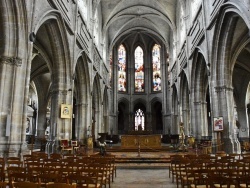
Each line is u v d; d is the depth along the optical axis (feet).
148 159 58.18
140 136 89.66
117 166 49.90
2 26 42.65
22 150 41.57
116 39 151.94
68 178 18.33
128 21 139.85
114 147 92.53
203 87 88.33
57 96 67.36
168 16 122.52
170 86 143.64
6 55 42.27
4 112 40.81
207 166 27.17
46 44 74.54
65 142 62.49
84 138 90.12
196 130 86.12
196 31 81.82
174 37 122.72
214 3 64.08
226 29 60.85
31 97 133.49
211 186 17.87
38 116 113.09
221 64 64.39
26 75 44.60
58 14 59.82
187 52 94.02
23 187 15.24
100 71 119.65
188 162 31.09
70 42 70.90
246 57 89.40
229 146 59.67
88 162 32.83
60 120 66.74
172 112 138.92
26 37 44.88
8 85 41.75
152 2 123.03
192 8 91.04
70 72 70.23
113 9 123.03
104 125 144.77
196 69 86.99
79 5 82.58
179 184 32.68
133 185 32.14
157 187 30.78
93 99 117.50
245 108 113.09
